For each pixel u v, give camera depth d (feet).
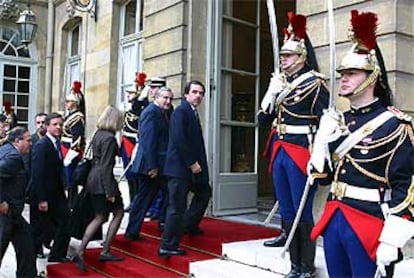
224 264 15.02
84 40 32.78
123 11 30.48
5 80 39.22
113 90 30.22
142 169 17.78
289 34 13.51
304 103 12.85
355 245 8.57
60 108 37.35
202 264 15.07
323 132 9.04
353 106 9.01
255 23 23.36
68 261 17.99
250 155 23.11
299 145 12.82
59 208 18.30
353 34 9.02
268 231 18.21
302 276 12.59
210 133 21.91
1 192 15.48
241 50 23.04
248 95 23.13
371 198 8.62
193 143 15.90
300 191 12.61
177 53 22.52
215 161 21.77
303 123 12.87
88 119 31.73
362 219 8.61
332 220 8.96
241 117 22.91
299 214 11.04
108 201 16.72
